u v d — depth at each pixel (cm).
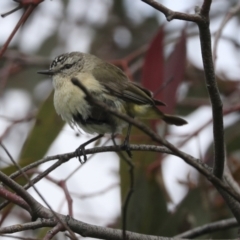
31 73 1566
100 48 1630
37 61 1473
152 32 1644
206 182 1162
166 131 1158
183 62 1207
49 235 660
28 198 675
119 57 1620
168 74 1199
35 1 794
